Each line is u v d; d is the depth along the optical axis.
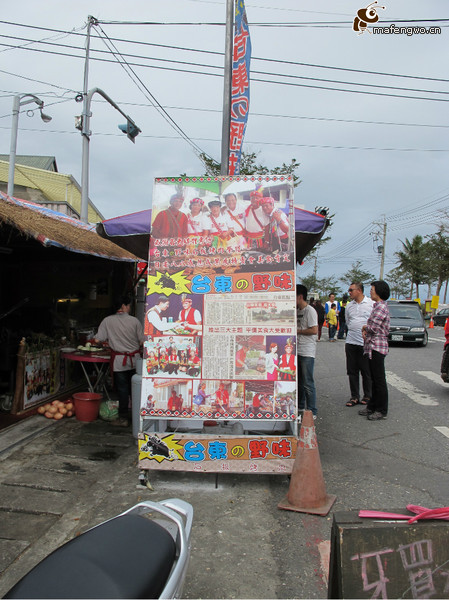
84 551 1.82
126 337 6.19
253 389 4.14
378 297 6.44
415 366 11.07
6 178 17.81
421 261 42.75
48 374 6.85
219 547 3.22
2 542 3.36
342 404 7.36
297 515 3.69
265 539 3.34
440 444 5.45
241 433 4.74
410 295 49.88
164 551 1.90
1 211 5.14
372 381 6.62
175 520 2.17
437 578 1.97
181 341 4.25
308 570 2.98
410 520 2.05
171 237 4.45
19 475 4.46
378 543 2.00
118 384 6.23
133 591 1.64
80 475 4.50
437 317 26.89
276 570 2.97
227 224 4.41
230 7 6.91
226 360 4.20
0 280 8.38
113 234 5.38
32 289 8.62
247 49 6.86
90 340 7.49
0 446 5.04
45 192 19.39
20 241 7.40
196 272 4.36
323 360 12.05
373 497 4.03
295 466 3.87
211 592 2.75
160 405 4.17
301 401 6.61
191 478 4.42
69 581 1.66
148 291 4.37
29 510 3.82
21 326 8.44
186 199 4.48
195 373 4.20
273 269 4.29
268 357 4.18
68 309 9.08
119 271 10.02
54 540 3.37
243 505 3.86
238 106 6.85
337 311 17.81
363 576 1.97
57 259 8.75
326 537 3.37
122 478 4.42
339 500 3.97
